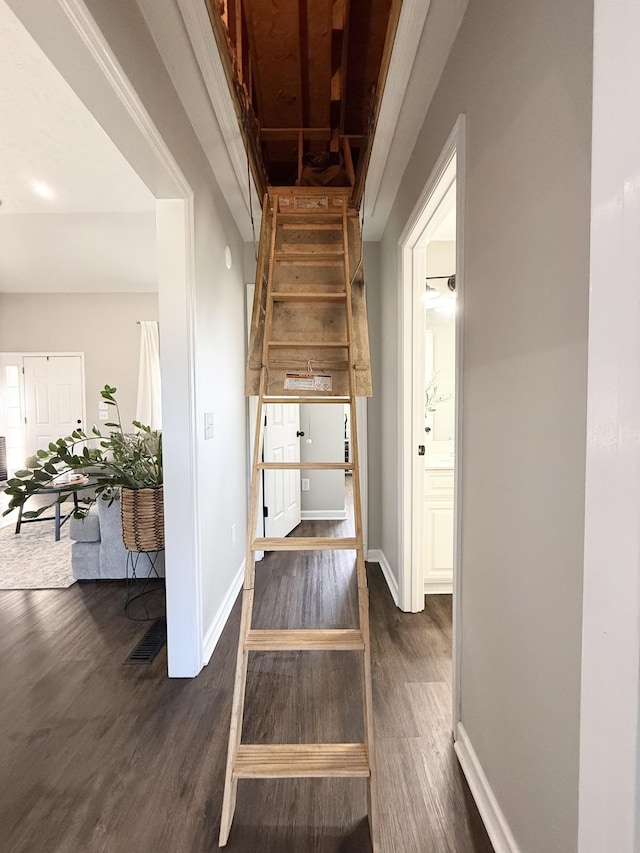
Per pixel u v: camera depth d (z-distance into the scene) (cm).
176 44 155
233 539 288
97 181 300
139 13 141
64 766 152
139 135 147
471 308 143
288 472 420
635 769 48
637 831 48
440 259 337
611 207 51
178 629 200
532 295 103
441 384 347
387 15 195
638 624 47
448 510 286
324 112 268
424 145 195
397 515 275
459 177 147
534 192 101
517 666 113
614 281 50
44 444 591
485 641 134
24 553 367
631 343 48
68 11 102
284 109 264
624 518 49
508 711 118
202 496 213
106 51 117
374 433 344
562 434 91
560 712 93
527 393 107
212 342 237
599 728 54
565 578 91
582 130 82
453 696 160
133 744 161
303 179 277
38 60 185
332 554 363
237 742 134
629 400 48
